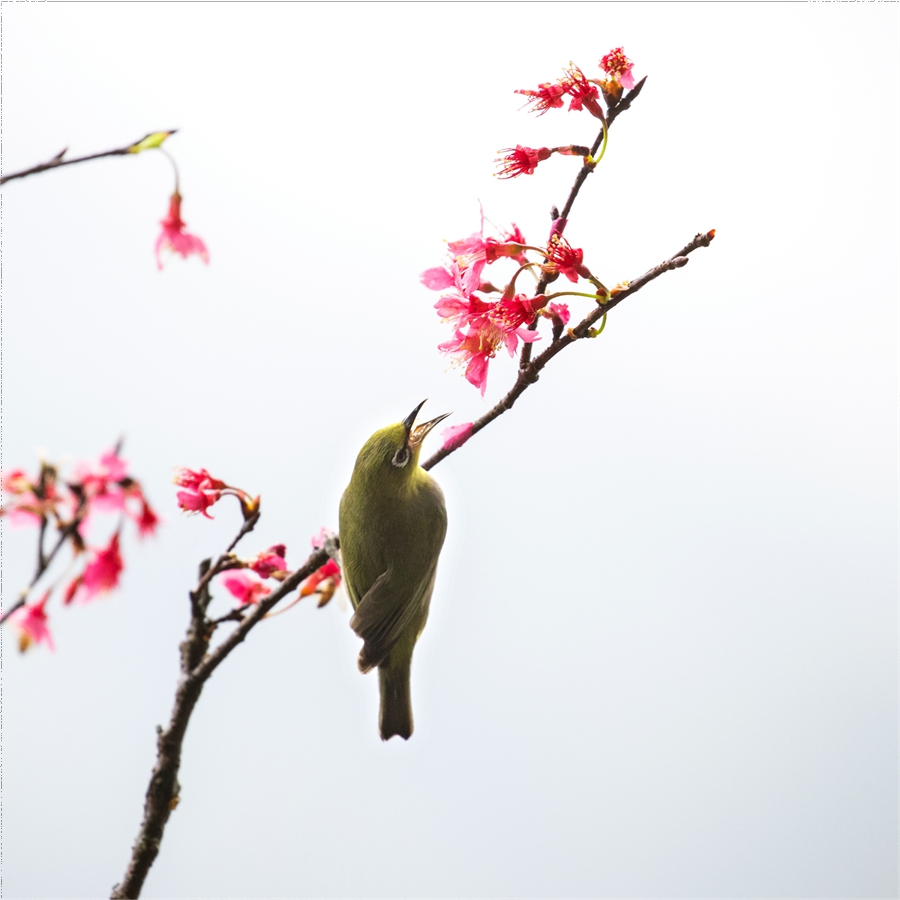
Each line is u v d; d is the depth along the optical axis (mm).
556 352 4555
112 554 3479
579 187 4535
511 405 4910
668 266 4223
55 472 3395
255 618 4547
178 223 4633
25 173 3557
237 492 4820
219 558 4645
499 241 4566
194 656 4582
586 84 4539
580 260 4273
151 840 4355
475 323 4426
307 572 4664
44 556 3357
